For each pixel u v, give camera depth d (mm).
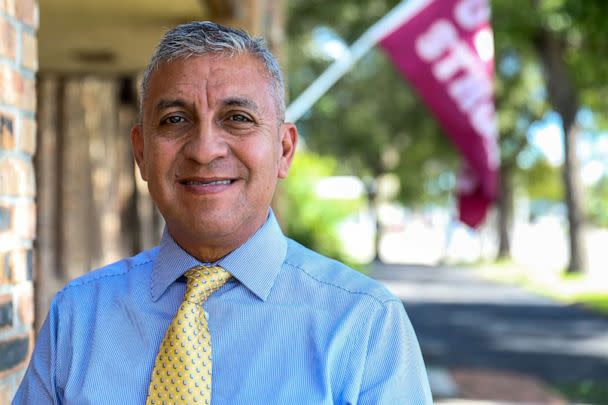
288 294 1878
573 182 22219
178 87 1826
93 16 4809
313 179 12914
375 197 33188
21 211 2416
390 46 6055
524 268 27375
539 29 20203
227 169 1838
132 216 6168
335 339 1818
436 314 14891
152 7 4668
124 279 1973
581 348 10961
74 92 6113
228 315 1855
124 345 1875
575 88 21438
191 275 1889
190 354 1798
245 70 1847
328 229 12578
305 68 28203
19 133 2412
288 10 26625
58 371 1926
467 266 29406
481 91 6043
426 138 29250
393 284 21266
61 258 5930
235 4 4930
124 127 6180
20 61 2422
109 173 6117
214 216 1834
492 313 15086
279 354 1826
